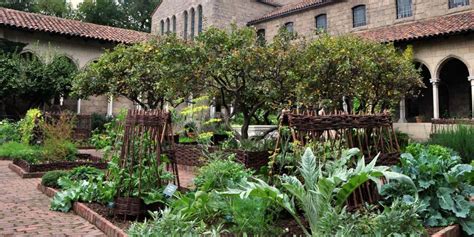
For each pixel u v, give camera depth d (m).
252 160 7.13
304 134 4.37
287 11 24.00
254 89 9.20
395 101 10.75
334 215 3.18
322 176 3.65
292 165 4.45
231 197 3.79
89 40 21.27
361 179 3.48
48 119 13.92
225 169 4.59
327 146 4.30
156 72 12.55
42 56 18.45
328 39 10.62
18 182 7.70
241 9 25.94
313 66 9.16
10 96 17.06
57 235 4.16
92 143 15.48
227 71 8.70
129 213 4.55
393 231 3.21
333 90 9.48
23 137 13.21
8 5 35.69
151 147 4.97
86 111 21.66
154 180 4.94
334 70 9.34
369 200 4.45
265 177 4.88
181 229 3.14
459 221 4.25
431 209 4.33
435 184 4.38
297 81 9.02
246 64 8.51
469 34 14.89
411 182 3.38
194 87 9.36
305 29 23.27
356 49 10.12
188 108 10.71
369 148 4.69
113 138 8.16
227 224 3.90
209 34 9.15
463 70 18.45
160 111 5.13
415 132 13.72
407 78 10.30
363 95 10.09
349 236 2.99
